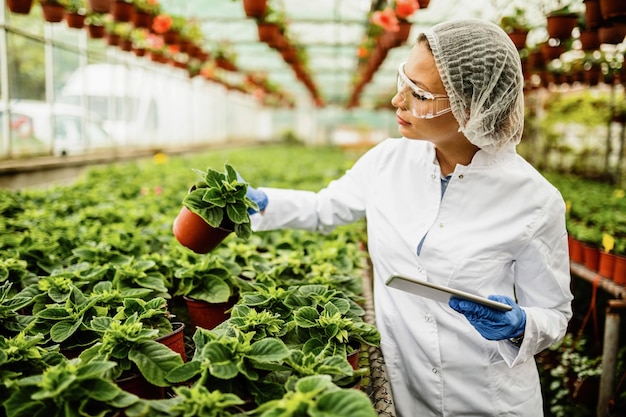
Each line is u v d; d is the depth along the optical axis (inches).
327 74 839.1
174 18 330.3
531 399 75.9
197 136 706.8
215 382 56.6
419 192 76.4
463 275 70.6
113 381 59.3
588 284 217.3
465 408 74.0
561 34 217.8
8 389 56.0
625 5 155.1
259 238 140.5
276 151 761.6
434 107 66.4
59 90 334.6
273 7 320.5
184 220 81.8
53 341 69.8
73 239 125.7
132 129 477.1
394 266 76.0
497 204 71.1
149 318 72.5
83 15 264.4
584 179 463.2
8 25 267.6
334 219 89.3
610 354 138.1
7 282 84.4
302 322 69.3
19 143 286.2
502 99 65.6
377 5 336.5
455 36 65.2
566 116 464.4
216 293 90.6
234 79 807.1
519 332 65.9
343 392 48.4
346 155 800.3
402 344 77.4
